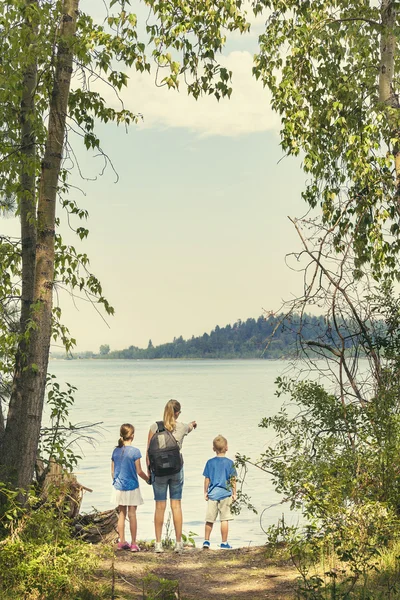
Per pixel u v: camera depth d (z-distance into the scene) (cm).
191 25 937
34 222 895
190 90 998
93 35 917
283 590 731
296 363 914
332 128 1095
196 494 1853
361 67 1110
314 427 894
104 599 705
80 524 969
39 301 857
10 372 942
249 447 2758
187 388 9575
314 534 805
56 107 914
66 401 952
